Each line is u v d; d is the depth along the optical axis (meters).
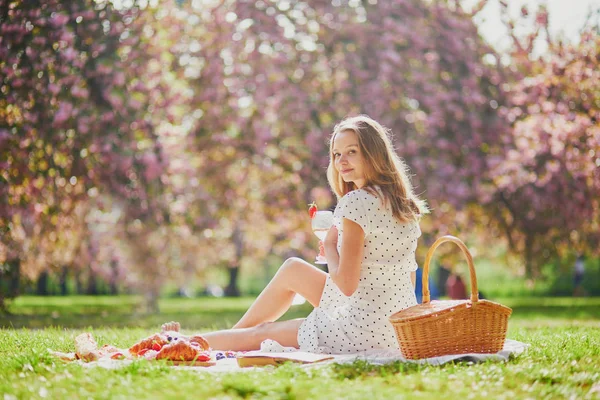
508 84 15.72
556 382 3.62
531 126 14.72
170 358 4.12
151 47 13.05
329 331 4.42
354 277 4.29
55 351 4.54
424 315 4.00
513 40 15.21
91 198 13.70
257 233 19.77
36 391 3.30
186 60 14.73
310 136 14.75
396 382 3.44
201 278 23.09
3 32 10.88
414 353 4.05
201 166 16.05
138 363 3.74
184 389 3.30
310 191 15.07
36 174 11.50
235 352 4.48
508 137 15.17
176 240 18.48
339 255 4.39
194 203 16.33
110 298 25.20
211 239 20.00
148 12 12.73
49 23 11.17
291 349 4.40
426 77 15.05
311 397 3.16
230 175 16.33
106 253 21.16
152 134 13.13
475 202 15.31
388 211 4.40
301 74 15.43
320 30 15.40
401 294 4.44
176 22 14.15
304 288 4.63
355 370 3.72
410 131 15.12
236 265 23.73
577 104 14.54
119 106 12.01
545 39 14.84
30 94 11.30
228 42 14.91
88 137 11.78
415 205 4.57
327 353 4.38
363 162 4.47
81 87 11.55
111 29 11.96
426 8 15.79
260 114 15.19
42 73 11.30
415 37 15.14
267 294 4.68
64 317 11.60
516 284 28.36
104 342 5.52
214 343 4.56
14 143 11.19
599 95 14.23
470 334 4.12
